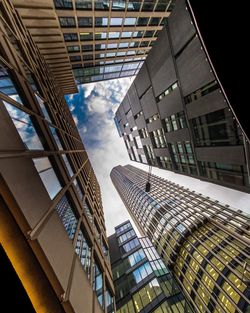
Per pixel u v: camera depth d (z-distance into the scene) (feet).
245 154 50.42
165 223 182.80
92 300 28.35
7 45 33.65
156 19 110.01
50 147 37.65
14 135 22.67
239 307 83.10
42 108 45.21
